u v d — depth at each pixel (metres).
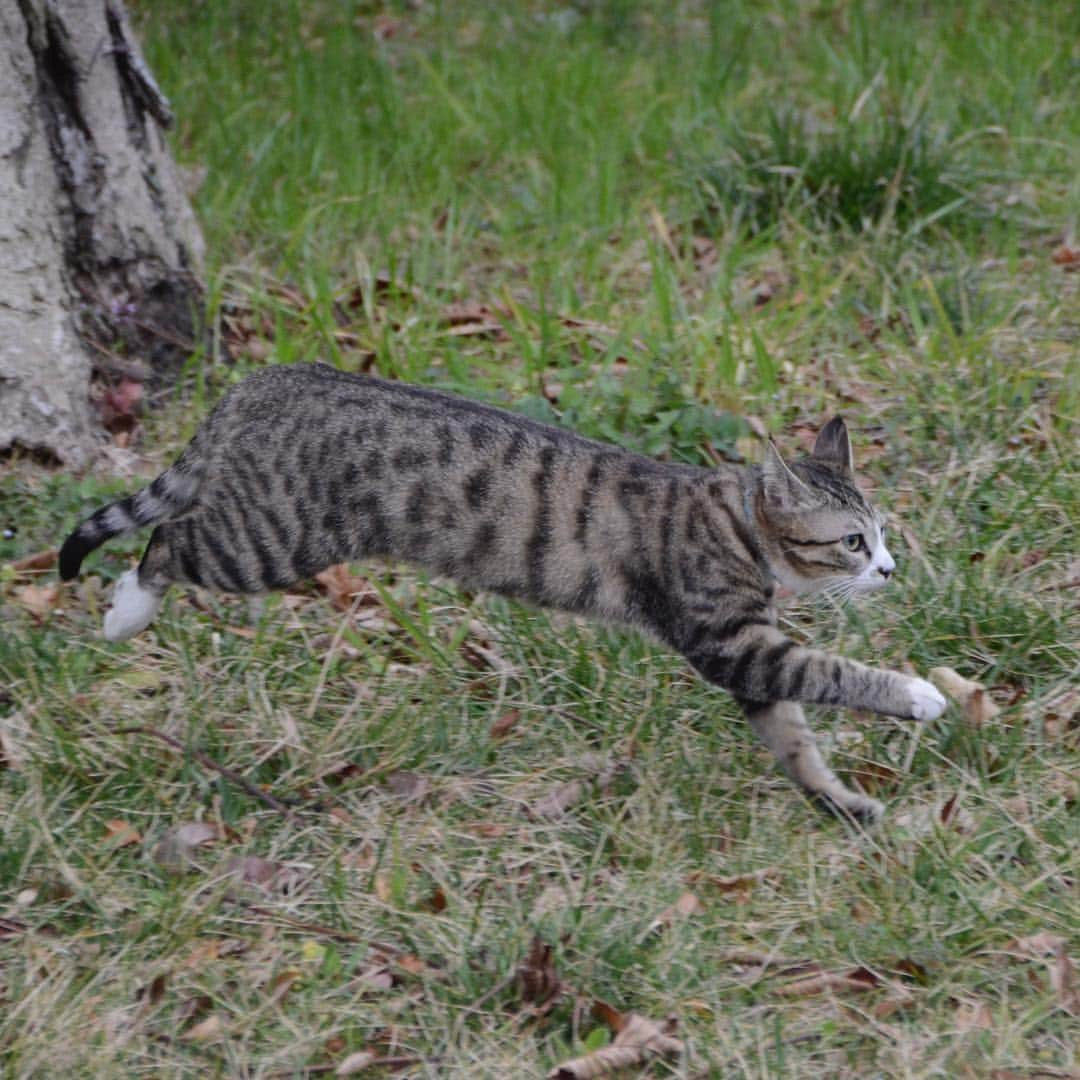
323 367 9.94
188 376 12.85
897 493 11.51
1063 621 10.11
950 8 20.33
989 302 13.81
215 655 9.93
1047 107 17.52
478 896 8.25
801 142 15.87
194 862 8.36
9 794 8.72
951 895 8.09
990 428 12.06
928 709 8.77
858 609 10.28
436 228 15.55
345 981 7.64
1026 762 9.05
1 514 11.01
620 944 7.69
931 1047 7.23
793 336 13.53
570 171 16.36
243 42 19.70
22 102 11.66
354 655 10.09
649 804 8.81
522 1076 7.11
